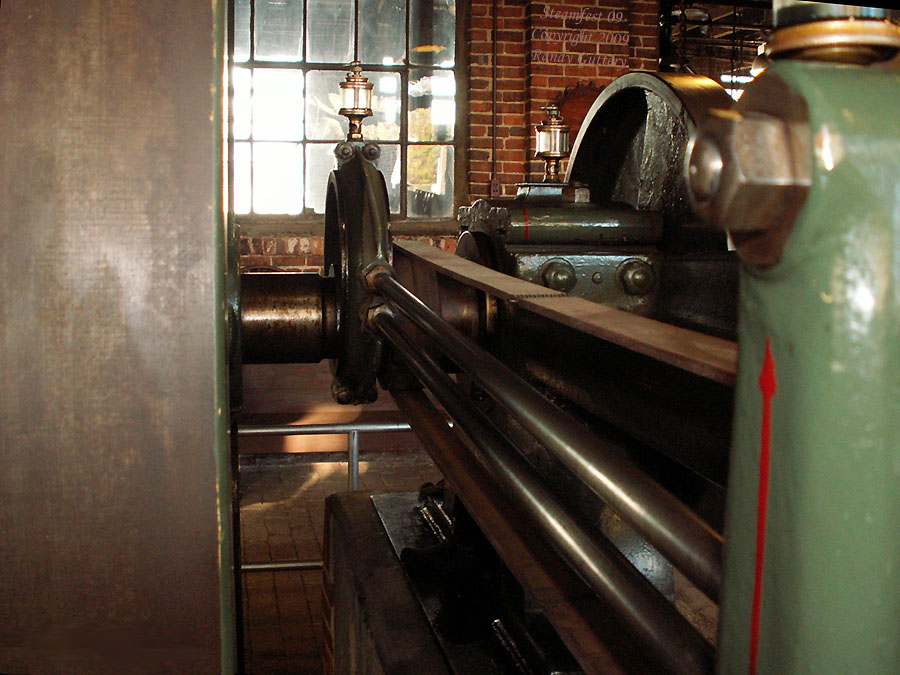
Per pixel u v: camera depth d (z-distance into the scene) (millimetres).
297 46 5605
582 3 5766
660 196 2258
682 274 2016
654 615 763
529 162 5840
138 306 932
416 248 1920
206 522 955
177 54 916
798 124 425
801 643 456
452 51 5816
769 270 454
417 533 2115
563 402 1865
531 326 1831
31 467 935
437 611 1701
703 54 7906
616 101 2408
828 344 431
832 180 415
